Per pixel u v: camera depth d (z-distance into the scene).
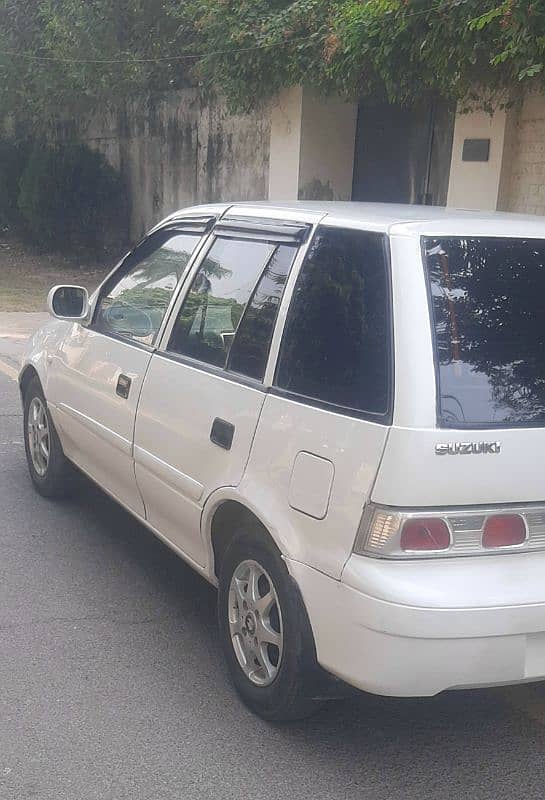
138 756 3.26
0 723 3.41
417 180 12.62
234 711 3.56
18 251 19.84
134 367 4.39
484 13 7.84
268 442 3.34
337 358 3.19
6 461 6.54
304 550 3.12
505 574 2.90
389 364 2.96
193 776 3.16
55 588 4.59
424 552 2.85
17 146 19.94
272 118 13.68
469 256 3.16
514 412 2.96
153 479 4.14
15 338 11.07
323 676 3.23
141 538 5.27
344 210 3.63
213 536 3.77
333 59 10.68
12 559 4.90
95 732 3.39
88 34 15.11
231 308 3.85
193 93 15.88
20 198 18.81
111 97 16.53
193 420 3.80
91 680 3.74
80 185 18.09
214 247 4.16
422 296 3.01
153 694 3.66
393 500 2.84
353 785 3.15
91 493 5.91
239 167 15.12
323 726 3.49
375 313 3.08
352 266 3.26
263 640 3.44
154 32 15.23
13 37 16.89
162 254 4.64
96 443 4.78
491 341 3.04
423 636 2.82
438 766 3.28
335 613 2.99
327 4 11.14
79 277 16.95
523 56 7.71
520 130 9.85
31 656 3.91
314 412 3.17
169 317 4.26
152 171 17.44
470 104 9.85
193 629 4.22
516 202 10.00
